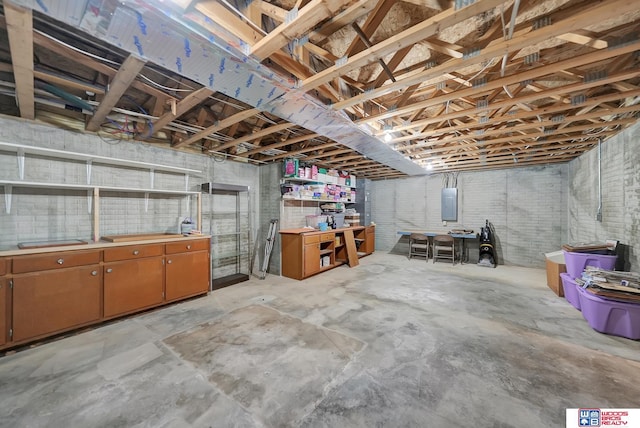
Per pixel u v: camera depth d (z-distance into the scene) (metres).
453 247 6.24
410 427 1.50
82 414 1.59
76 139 3.07
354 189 7.53
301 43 1.73
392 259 6.85
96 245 2.76
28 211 2.78
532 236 5.96
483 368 2.07
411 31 1.50
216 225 4.66
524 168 6.05
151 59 1.67
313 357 2.22
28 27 1.44
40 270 2.43
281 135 4.02
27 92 2.17
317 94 2.45
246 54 1.66
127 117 3.14
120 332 2.68
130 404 1.68
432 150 4.34
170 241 3.40
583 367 2.08
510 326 2.84
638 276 2.84
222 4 1.51
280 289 4.20
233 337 2.57
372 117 2.77
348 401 1.71
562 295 3.82
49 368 2.06
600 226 4.04
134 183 3.58
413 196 7.54
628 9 1.32
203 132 3.22
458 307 3.40
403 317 3.07
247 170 5.21
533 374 2.00
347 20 1.57
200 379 1.93
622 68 2.06
